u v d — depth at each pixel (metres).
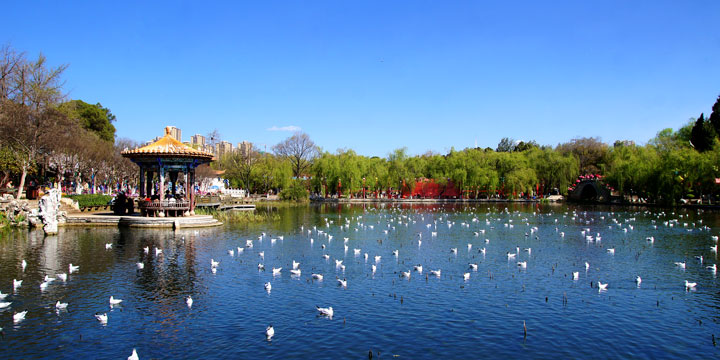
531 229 57.44
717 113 114.19
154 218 57.09
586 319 22.52
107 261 35.00
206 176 122.81
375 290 27.33
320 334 20.42
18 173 81.69
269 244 44.25
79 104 111.06
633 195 123.19
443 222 68.75
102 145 91.62
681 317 22.86
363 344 19.36
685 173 97.31
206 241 45.78
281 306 24.20
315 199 135.75
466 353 18.55
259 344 19.33
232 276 30.50
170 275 30.67
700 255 39.19
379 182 143.62
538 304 24.81
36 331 20.59
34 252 38.44
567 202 129.88
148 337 20.03
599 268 33.75
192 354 18.36
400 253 39.81
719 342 19.80
